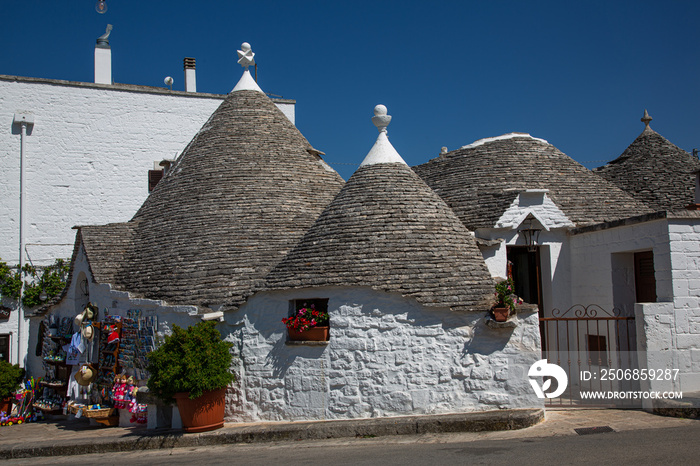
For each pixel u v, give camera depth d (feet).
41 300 65.16
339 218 36.19
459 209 42.75
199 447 31.40
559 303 39.93
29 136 68.49
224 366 33.04
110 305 42.27
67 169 69.77
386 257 33.22
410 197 36.68
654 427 27.76
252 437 31.22
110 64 76.48
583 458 22.93
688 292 31.48
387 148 39.60
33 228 67.51
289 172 47.62
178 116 75.51
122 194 71.77
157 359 32.09
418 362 31.60
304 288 33.45
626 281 36.40
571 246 40.45
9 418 49.14
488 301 31.78
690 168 49.70
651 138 53.93
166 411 36.70
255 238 41.60
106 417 39.63
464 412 31.07
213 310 36.19
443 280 32.40
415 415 31.17
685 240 31.65
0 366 51.34
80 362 44.83
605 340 36.68
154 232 45.24
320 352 32.81
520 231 39.78
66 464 30.50
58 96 70.23
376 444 28.32
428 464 23.48
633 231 34.40
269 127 51.11
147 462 28.68
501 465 22.59
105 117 72.13
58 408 48.65
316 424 31.07
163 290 39.24
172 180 49.06
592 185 45.68
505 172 46.32
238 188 45.29
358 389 31.96
